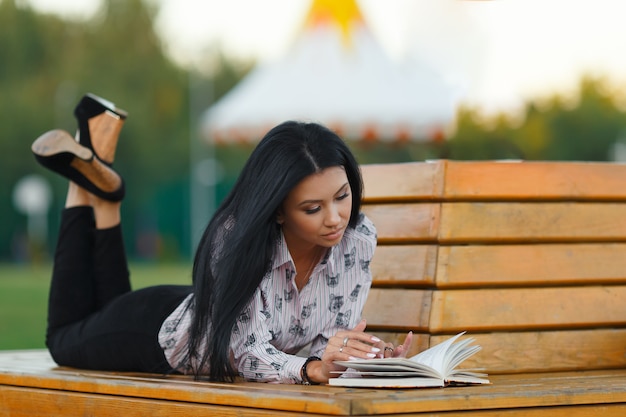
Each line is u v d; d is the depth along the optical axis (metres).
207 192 42.19
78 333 4.03
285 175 3.22
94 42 40.84
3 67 40.00
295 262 3.55
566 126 35.62
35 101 39.84
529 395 3.05
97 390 3.48
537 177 3.99
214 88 43.38
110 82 40.56
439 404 2.89
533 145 28.66
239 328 3.46
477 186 3.87
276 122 10.91
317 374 3.30
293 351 3.76
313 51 11.15
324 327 3.64
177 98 42.16
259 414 2.97
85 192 4.21
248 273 3.34
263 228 3.30
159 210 42.09
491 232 3.88
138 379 3.45
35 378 3.72
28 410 3.74
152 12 41.59
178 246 42.09
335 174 3.24
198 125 42.53
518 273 3.90
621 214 4.16
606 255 4.11
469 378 3.23
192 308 3.59
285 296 3.55
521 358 3.85
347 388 3.12
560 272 3.99
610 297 4.09
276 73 11.27
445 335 3.74
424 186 3.88
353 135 10.72
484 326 3.80
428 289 3.82
